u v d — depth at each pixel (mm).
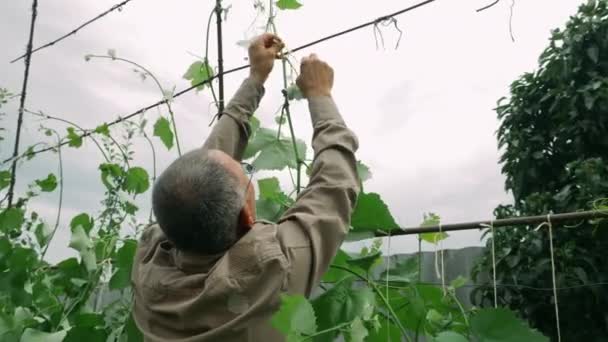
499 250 2934
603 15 3492
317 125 1237
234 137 1430
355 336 1087
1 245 1861
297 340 906
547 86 3648
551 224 1432
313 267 1022
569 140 3479
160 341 1021
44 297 1877
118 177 2090
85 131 2221
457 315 1388
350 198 1121
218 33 1768
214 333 952
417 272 1539
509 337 1050
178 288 1026
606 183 2906
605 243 2762
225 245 1016
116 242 1919
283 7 1643
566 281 2766
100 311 1813
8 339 1636
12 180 2545
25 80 2756
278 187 1603
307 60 1332
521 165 3562
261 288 966
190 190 982
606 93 3242
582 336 2738
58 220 2123
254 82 1500
